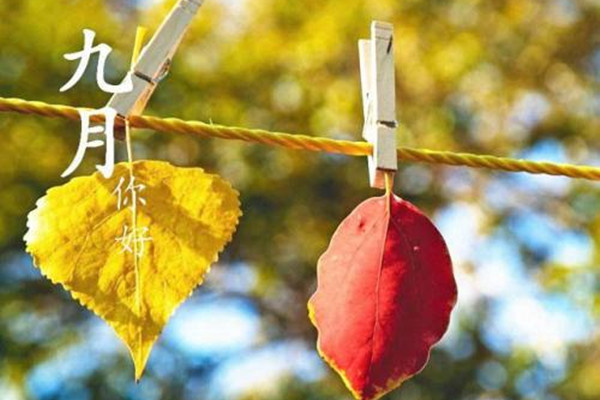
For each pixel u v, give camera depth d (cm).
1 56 879
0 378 922
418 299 192
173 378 953
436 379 942
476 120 968
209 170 919
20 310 921
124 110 191
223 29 936
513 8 961
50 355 929
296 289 984
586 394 945
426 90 949
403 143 951
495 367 955
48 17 884
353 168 934
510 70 964
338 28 928
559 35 970
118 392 934
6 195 881
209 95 918
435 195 980
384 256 192
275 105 933
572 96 981
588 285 955
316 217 949
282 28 939
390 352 190
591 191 977
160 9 920
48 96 881
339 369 190
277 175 930
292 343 987
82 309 932
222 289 985
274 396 952
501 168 197
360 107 927
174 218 191
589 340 955
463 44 948
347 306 191
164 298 189
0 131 875
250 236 952
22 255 909
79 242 189
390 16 941
